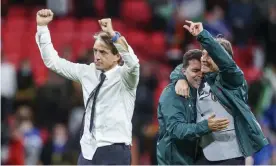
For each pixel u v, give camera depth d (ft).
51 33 193.88
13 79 163.94
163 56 189.98
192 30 68.80
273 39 194.59
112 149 69.10
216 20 188.34
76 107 154.51
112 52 69.92
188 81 72.54
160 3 200.64
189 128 70.03
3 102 157.58
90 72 71.00
